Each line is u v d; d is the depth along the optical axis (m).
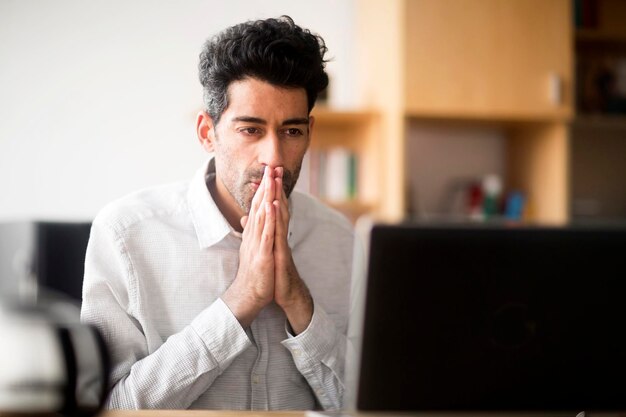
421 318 1.01
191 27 3.33
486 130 3.53
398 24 3.05
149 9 3.31
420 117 3.16
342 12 3.46
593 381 1.06
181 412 1.17
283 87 1.37
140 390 1.32
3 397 0.88
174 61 3.32
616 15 3.44
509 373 1.04
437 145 3.49
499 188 3.39
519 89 3.17
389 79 3.13
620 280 1.04
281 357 1.47
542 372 1.04
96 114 3.28
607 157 3.64
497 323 1.02
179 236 1.48
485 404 1.04
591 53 3.61
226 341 1.35
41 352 0.88
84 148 3.27
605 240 1.04
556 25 3.21
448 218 3.38
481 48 3.13
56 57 3.26
